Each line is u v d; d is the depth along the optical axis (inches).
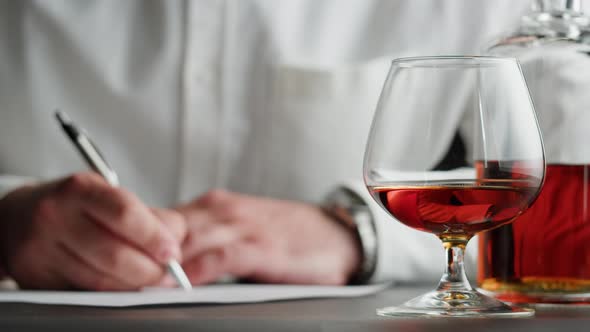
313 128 52.5
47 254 33.4
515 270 28.0
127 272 32.5
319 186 52.4
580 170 27.6
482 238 28.8
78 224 33.1
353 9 56.8
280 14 54.8
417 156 25.0
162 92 54.5
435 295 25.9
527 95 25.8
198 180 53.6
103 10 55.6
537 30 28.8
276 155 53.2
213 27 54.2
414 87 25.2
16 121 55.8
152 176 54.7
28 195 35.4
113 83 54.8
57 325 23.1
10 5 56.4
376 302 28.6
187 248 36.7
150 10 55.3
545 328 22.8
